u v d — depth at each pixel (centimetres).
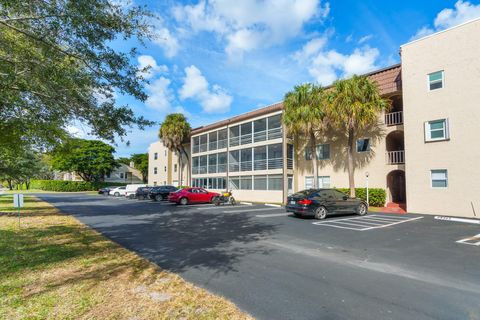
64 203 2277
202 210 1702
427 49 1527
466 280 487
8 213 1488
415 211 1511
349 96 1656
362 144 1920
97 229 1005
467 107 1366
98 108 605
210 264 576
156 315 345
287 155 2339
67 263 565
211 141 3331
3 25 489
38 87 527
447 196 1405
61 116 628
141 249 704
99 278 477
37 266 541
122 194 3644
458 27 1421
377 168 1822
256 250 700
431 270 543
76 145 1077
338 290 440
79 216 1395
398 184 1956
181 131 3431
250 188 2636
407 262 596
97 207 1917
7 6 432
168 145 3462
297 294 423
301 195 1302
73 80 511
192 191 2203
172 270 533
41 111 618
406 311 368
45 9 445
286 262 593
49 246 718
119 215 1441
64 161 4938
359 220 1231
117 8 505
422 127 1520
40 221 1188
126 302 381
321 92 1886
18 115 611
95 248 702
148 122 668
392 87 1777
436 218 1291
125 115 627
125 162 6956
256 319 342
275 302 393
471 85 1359
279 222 1178
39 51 504
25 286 435
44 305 366
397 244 768
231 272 525
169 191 2625
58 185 4978
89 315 341
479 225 1095
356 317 351
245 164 2722
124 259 601
